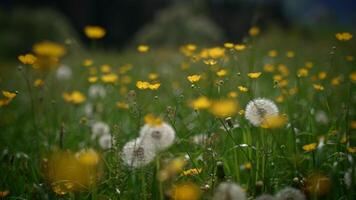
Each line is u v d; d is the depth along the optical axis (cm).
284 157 101
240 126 110
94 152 101
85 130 134
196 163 102
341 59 203
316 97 132
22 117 149
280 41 330
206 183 94
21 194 100
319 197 93
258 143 102
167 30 650
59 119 142
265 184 96
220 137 114
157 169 97
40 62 112
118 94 165
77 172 97
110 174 99
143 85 103
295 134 109
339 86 141
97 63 281
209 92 122
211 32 625
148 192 98
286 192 87
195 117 126
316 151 105
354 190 92
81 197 97
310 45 312
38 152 112
